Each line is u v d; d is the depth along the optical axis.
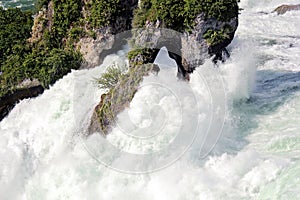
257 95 68.94
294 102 66.19
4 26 83.44
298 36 96.31
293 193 47.78
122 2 70.62
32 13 87.44
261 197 49.94
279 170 51.94
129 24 70.62
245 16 108.25
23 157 63.94
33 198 60.88
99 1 71.06
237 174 53.44
